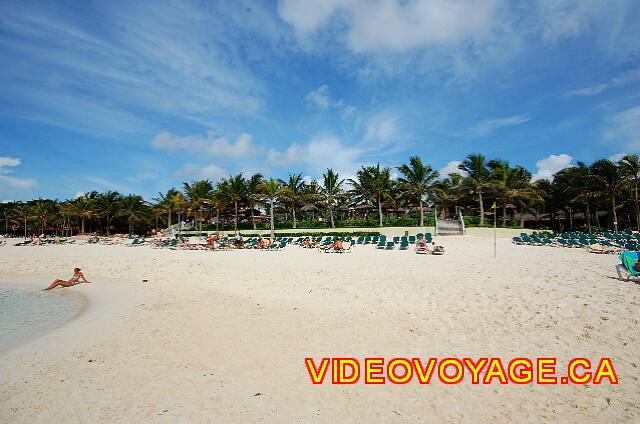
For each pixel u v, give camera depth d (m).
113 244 43.91
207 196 52.09
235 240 33.53
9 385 6.73
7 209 79.88
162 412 5.59
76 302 14.24
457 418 5.29
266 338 8.83
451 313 10.07
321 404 5.79
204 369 7.15
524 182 45.44
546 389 5.98
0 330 10.55
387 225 44.84
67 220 75.88
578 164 43.66
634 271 12.54
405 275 15.47
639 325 8.28
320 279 15.42
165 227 78.69
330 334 8.98
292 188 50.34
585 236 29.91
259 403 5.83
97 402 5.97
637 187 39.25
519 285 12.58
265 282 15.62
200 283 16.47
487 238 35.78
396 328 9.19
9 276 22.48
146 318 10.96
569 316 9.16
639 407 5.31
